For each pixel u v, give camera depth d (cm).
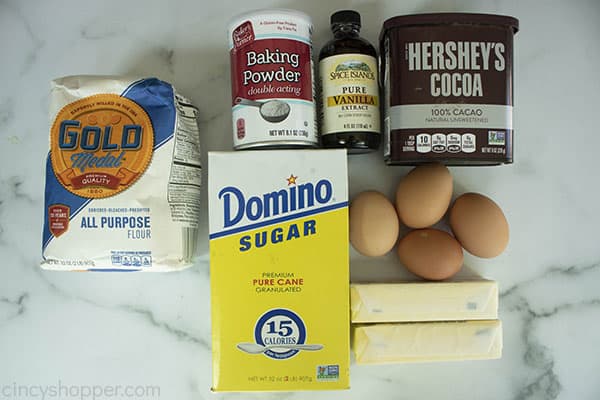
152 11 56
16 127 57
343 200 50
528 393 56
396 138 51
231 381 50
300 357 50
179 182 52
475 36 51
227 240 50
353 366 56
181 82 56
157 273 57
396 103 51
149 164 51
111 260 50
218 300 50
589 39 57
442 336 53
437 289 53
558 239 57
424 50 51
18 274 57
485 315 53
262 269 50
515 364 56
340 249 50
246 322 50
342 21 52
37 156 57
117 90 51
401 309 53
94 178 51
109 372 56
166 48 56
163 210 51
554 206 57
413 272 54
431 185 52
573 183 57
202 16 57
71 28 57
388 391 56
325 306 50
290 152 50
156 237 50
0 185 57
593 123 57
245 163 50
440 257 52
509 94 52
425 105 51
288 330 50
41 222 57
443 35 51
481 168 56
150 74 56
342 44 52
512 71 52
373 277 56
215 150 56
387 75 52
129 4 56
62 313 56
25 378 56
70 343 56
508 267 57
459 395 56
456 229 53
